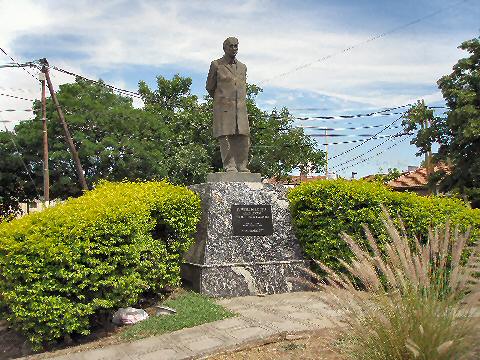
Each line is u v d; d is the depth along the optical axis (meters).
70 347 5.62
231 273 7.80
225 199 8.43
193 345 5.12
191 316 6.16
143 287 6.89
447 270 3.54
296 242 8.51
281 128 26.95
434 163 18.33
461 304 3.28
